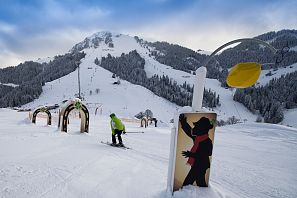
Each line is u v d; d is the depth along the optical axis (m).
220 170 7.61
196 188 4.59
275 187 6.27
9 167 5.36
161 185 5.04
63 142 9.62
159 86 178.62
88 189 4.39
